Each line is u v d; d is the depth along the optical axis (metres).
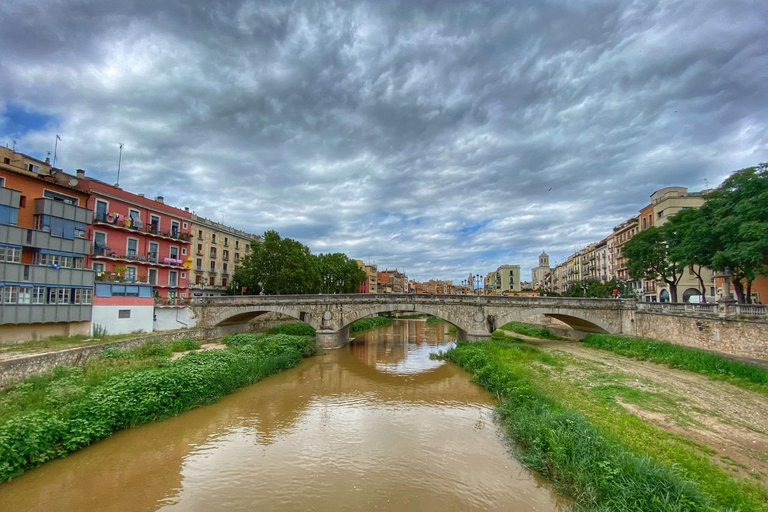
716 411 16.16
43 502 10.52
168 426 16.19
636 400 17.58
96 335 28.62
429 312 39.84
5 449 11.27
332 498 10.80
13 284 23.73
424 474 12.18
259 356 28.08
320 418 17.77
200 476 12.09
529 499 10.62
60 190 31.75
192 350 30.36
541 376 22.62
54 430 12.78
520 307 39.19
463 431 15.99
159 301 37.78
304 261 57.59
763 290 37.09
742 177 29.42
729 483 9.73
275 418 17.69
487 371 24.30
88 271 28.84
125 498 10.80
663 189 57.84
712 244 31.86
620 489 9.38
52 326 26.64
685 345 29.42
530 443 13.44
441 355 34.78
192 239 56.16
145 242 41.12
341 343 42.69
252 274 54.62
